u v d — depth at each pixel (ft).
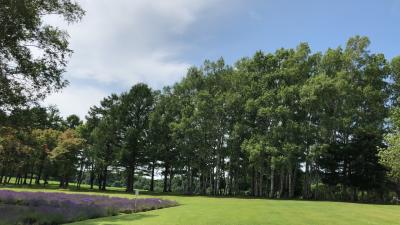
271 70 205.67
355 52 197.36
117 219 71.00
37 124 77.51
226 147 213.87
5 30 60.70
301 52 196.95
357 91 186.70
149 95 238.48
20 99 68.85
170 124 212.02
